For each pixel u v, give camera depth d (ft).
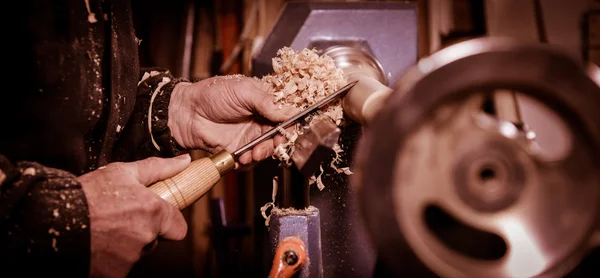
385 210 1.30
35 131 2.29
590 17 4.59
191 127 2.96
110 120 2.55
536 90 1.29
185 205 2.29
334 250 2.63
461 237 1.50
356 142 2.57
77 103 2.35
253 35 5.84
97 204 2.09
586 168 1.32
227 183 6.03
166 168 2.31
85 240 2.02
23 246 1.95
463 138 1.33
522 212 1.36
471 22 5.51
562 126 1.34
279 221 2.08
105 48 2.52
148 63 6.17
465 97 1.30
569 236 1.35
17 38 2.20
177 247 5.16
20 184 1.96
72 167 2.41
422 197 1.34
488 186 1.34
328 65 2.42
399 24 2.99
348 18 2.97
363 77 2.22
